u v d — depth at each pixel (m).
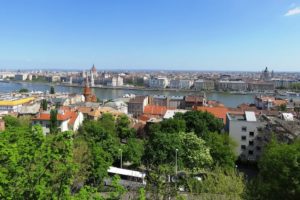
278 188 37.06
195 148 64.69
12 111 154.12
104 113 119.12
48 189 16.81
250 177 69.81
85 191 17.19
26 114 133.75
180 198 22.95
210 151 67.62
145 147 70.38
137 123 111.56
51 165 17.81
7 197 15.36
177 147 63.06
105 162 44.59
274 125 77.38
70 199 16.77
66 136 19.25
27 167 17.17
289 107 162.38
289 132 68.38
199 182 28.95
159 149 63.44
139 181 59.06
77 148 46.44
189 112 89.81
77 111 122.25
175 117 90.81
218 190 27.00
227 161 66.50
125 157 72.88
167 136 66.44
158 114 136.62
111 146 72.50
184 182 28.55
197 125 83.44
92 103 171.62
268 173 40.38
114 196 17.95
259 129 83.69
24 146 18.00
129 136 101.00
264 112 122.56
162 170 25.61
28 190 16.25
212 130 88.19
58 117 104.88
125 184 51.44
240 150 84.94
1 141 17.98
